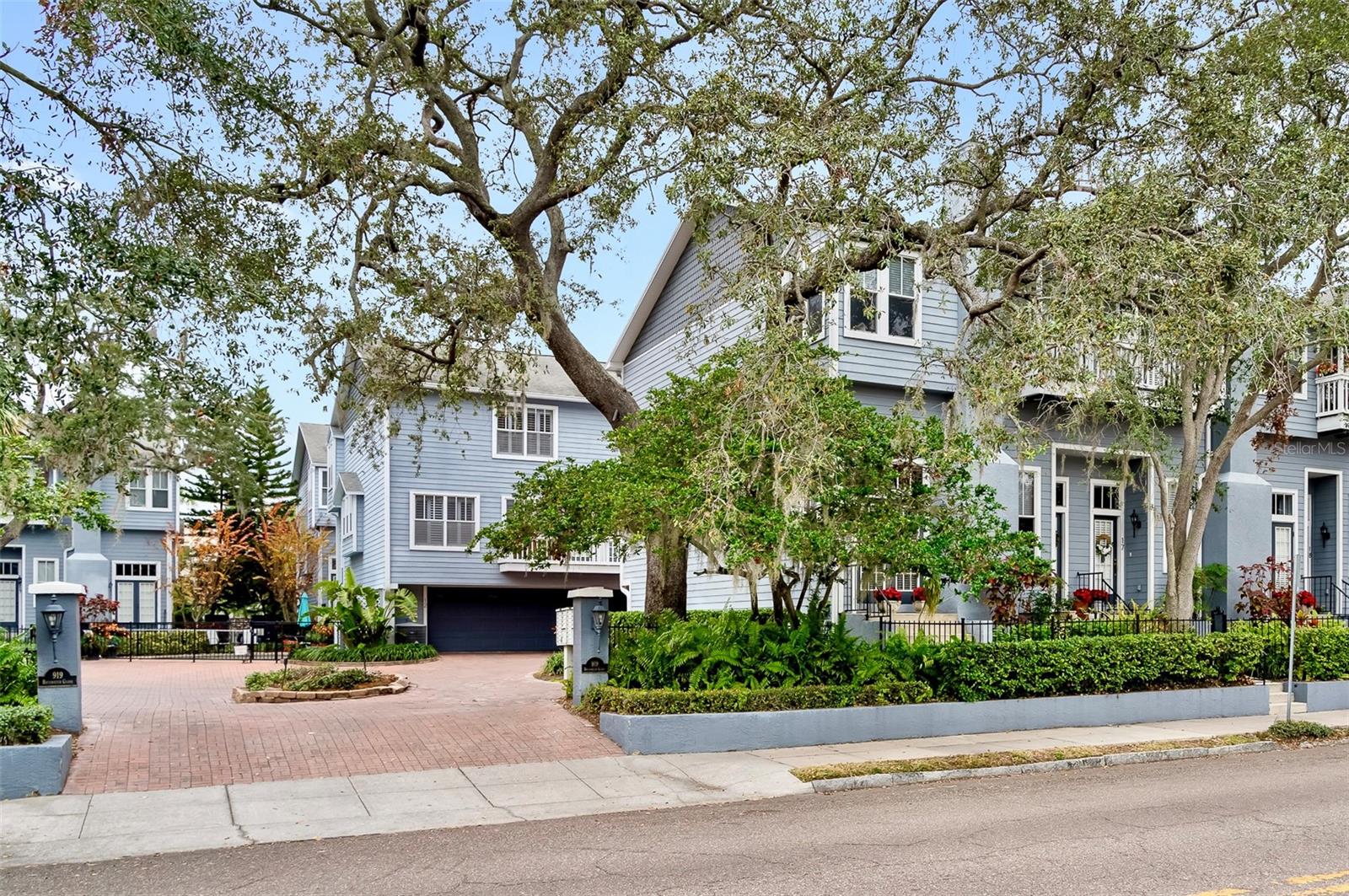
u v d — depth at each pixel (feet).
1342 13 45.44
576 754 38.45
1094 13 44.11
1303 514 74.54
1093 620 58.54
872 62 44.32
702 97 42.60
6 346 33.01
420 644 91.35
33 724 32.81
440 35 47.85
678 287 76.64
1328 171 43.32
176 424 40.96
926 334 62.18
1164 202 40.88
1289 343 41.52
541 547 51.24
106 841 27.17
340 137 46.73
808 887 22.22
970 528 40.86
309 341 49.21
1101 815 29.19
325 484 123.75
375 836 28.07
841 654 44.42
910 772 35.83
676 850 25.80
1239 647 51.96
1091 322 36.50
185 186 42.11
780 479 36.76
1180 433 67.97
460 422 99.60
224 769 35.53
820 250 42.27
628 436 45.55
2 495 42.22
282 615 108.99
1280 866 23.29
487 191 53.83
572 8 45.68
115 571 106.42
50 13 35.65
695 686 41.47
